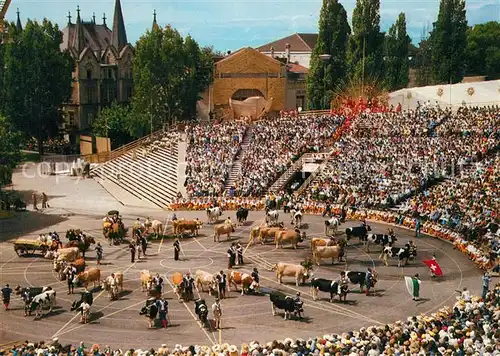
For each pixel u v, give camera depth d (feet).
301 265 142.10
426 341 90.63
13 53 344.69
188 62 352.49
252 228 185.16
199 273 135.54
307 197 219.82
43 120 359.46
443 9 342.03
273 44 469.98
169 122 353.51
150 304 115.55
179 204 224.33
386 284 139.85
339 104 322.34
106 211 222.07
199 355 92.48
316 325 116.16
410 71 457.27
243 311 123.95
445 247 170.40
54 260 151.33
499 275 144.46
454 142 228.63
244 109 324.39
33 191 260.83
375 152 234.99
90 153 351.87
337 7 343.26
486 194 184.03
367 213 203.82
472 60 409.90
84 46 402.72
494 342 88.53
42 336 112.27
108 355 95.61
